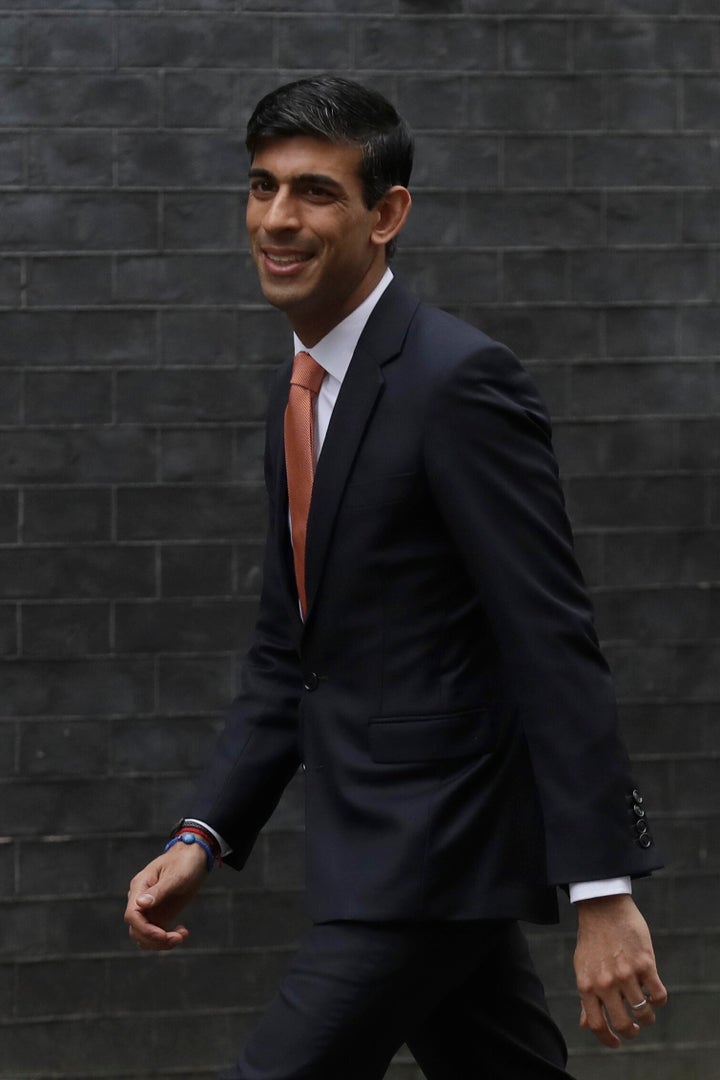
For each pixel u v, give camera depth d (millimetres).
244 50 6785
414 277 6902
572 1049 7043
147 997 6887
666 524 7047
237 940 6926
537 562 3453
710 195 7016
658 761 7055
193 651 6871
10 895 6812
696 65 6980
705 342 7035
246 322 6855
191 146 6789
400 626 3596
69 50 6727
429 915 3484
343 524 3602
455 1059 4199
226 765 4090
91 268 6777
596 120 6949
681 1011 7074
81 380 6789
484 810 3574
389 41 6832
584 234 6961
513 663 3422
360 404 3596
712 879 7074
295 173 3559
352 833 3588
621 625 7035
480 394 3490
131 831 6855
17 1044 6828
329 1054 3453
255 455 6879
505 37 6887
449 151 6887
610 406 7008
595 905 3357
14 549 6785
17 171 6730
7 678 6793
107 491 6820
